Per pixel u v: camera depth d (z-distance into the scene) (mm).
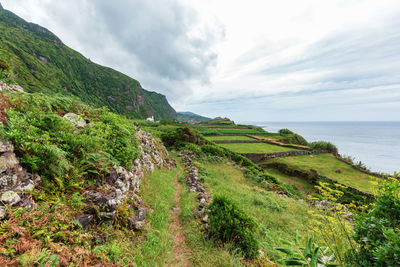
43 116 3846
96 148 4699
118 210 3992
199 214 5863
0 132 2748
